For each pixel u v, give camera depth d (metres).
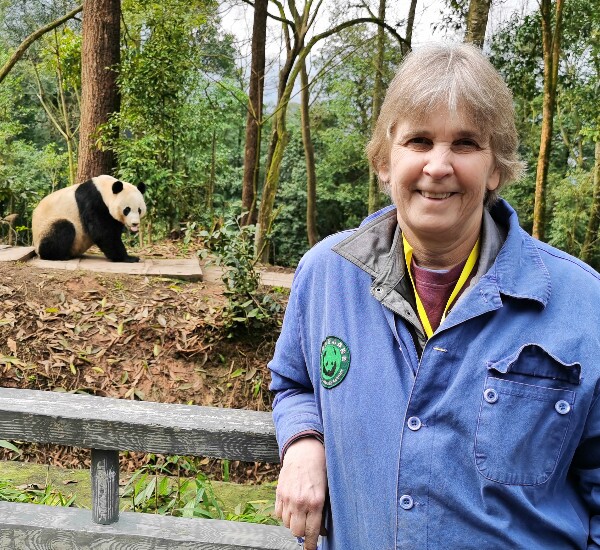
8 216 9.15
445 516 1.27
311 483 1.41
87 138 9.73
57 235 6.44
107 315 5.34
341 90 17.28
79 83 13.59
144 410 1.73
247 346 5.28
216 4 11.02
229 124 17.89
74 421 1.69
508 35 9.85
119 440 1.69
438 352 1.28
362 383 1.34
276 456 1.68
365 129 18.64
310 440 1.46
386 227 1.45
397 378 1.33
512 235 1.36
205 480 3.03
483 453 1.24
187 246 7.85
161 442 1.69
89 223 6.59
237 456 1.69
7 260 6.12
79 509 1.83
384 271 1.39
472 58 1.29
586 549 1.30
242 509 3.58
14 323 5.11
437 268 1.39
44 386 4.82
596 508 1.30
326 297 1.43
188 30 10.55
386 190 1.49
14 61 11.27
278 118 9.95
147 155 9.34
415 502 1.28
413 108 1.28
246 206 12.80
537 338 1.25
